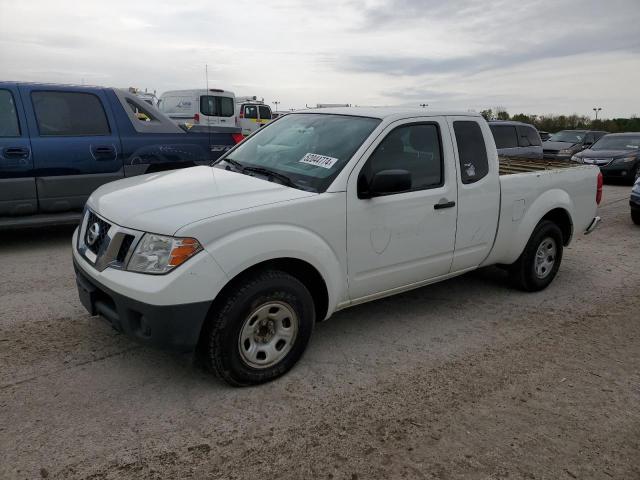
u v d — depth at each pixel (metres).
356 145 3.83
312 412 3.16
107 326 4.18
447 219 4.31
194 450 2.78
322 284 3.63
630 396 3.53
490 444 2.95
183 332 3.02
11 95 6.20
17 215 6.27
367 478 2.64
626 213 10.62
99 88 6.83
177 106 21.39
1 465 2.59
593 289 5.71
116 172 6.85
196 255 3.00
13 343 3.85
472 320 4.70
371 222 3.79
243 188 3.59
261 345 3.38
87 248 3.53
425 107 4.44
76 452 2.71
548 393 3.51
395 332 4.37
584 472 2.77
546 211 5.22
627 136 16.33
